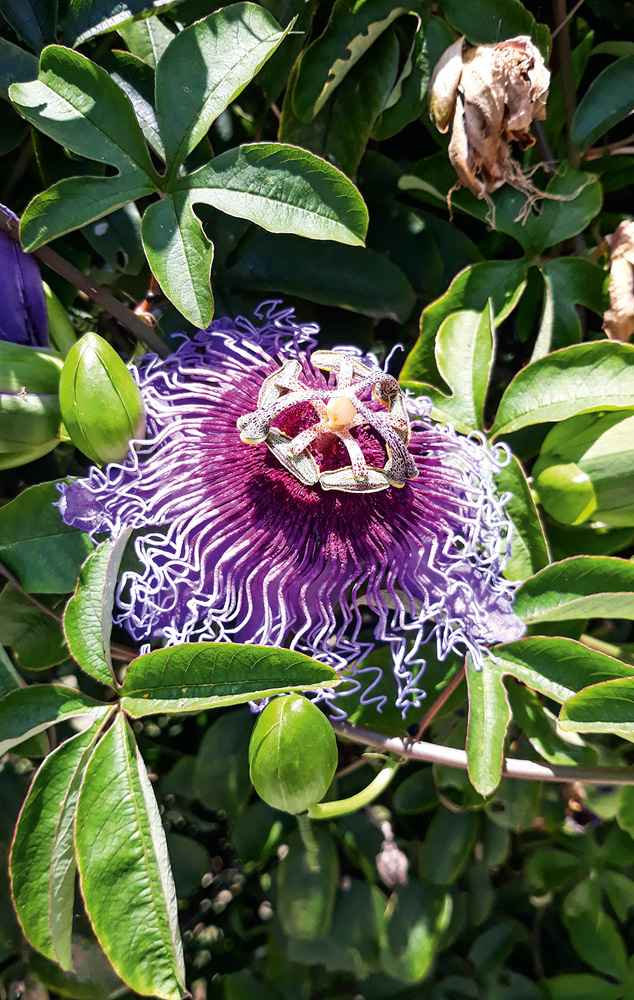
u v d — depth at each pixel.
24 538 0.23
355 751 0.29
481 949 0.30
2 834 0.27
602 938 0.30
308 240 0.27
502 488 0.25
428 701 0.26
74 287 0.27
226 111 0.28
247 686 0.20
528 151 0.29
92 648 0.22
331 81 0.27
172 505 0.23
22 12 0.26
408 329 0.29
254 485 0.24
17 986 0.27
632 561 0.23
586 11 0.30
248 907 0.32
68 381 0.22
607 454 0.25
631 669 0.22
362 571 0.23
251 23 0.24
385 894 0.28
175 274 0.24
